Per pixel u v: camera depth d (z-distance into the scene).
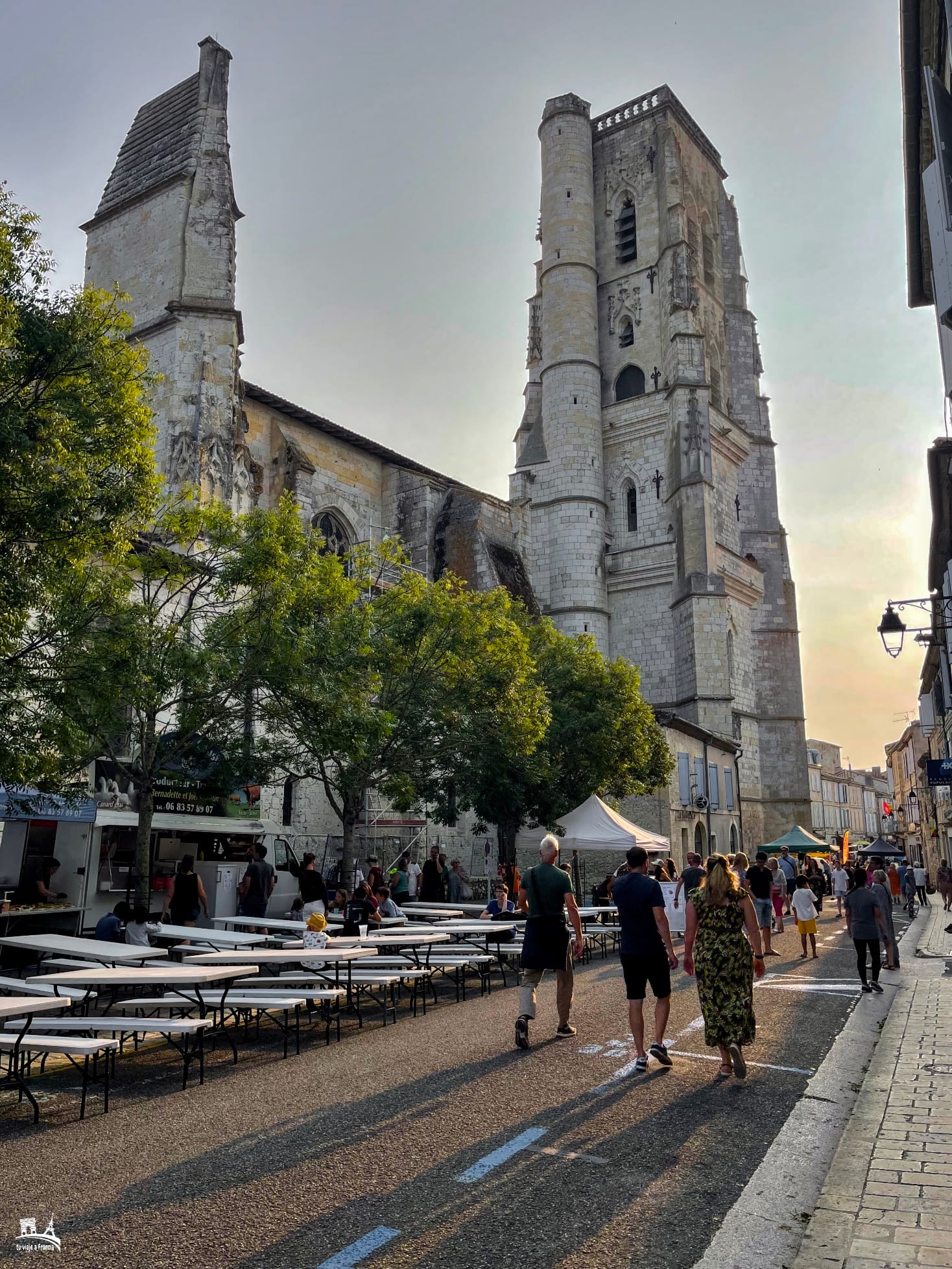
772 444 54.81
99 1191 5.30
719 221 57.72
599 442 50.53
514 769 23.77
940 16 13.66
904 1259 4.21
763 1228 4.69
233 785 17.16
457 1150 5.91
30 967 14.16
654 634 47.41
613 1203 5.07
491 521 45.19
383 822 31.47
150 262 29.58
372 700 20.06
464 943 15.48
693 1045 9.21
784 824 49.78
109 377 12.41
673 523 46.88
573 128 53.56
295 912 16.27
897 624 16.52
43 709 11.88
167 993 11.15
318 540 18.02
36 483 10.92
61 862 16.55
